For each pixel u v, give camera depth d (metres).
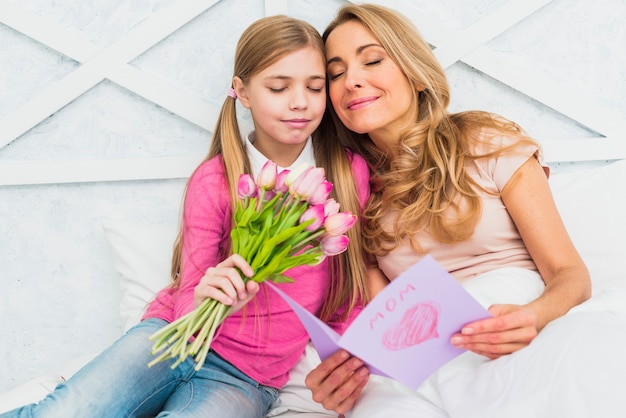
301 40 1.36
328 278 1.44
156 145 1.72
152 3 1.69
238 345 1.33
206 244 1.35
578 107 1.70
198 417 1.16
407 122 1.46
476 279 1.31
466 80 1.72
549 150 1.72
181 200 1.69
